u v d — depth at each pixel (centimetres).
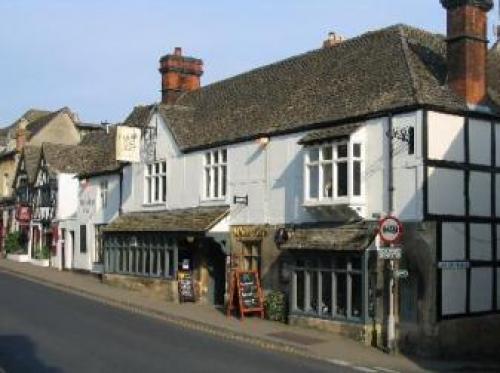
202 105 2819
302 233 1989
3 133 5684
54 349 1452
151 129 2834
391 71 1928
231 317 2094
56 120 5112
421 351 1659
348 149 1833
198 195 2509
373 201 1809
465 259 1755
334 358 1550
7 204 4812
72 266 3581
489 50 2284
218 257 2469
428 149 1708
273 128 2164
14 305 2122
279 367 1387
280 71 2511
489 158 1844
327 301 1884
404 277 1680
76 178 3672
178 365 1338
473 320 1747
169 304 2356
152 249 2628
